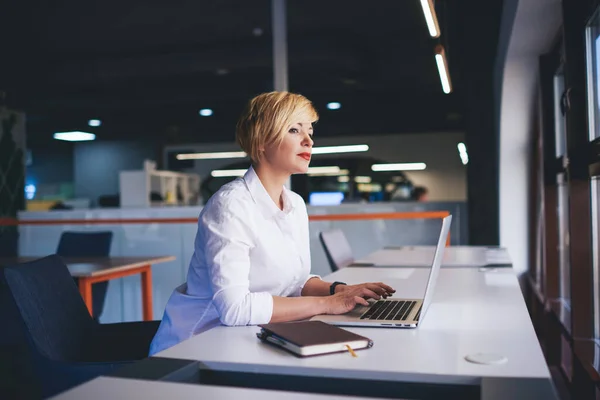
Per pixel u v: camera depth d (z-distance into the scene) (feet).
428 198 43.65
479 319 4.90
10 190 27.30
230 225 5.07
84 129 44.55
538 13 11.70
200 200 42.37
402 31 27.32
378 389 3.40
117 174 51.80
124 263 11.99
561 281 13.89
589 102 8.92
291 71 29.73
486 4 20.97
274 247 5.40
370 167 45.01
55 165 53.98
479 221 21.04
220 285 4.91
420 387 3.35
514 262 18.02
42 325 5.80
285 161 5.41
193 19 26.20
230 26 27.27
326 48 27.35
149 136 47.14
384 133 42.22
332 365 3.55
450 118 38.93
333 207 18.76
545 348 12.98
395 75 33.24
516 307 5.43
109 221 17.24
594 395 7.50
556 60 13.23
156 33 28.14
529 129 17.33
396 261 9.82
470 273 8.00
